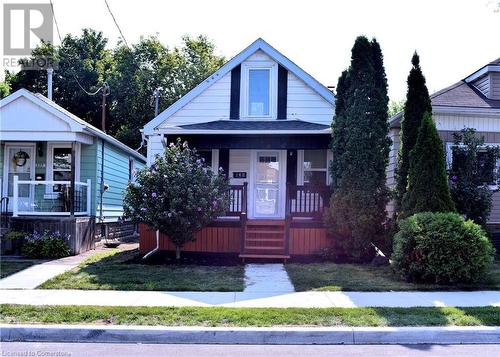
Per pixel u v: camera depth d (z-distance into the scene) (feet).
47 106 47.55
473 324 21.25
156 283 30.12
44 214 47.11
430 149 34.99
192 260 39.52
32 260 40.16
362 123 38.93
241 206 42.22
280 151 48.88
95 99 120.47
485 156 43.57
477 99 47.70
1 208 46.91
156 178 37.83
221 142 45.01
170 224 37.27
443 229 30.17
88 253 45.44
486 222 41.98
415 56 40.06
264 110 49.52
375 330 20.34
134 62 121.60
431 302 25.53
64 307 23.73
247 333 20.22
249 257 39.17
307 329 20.40
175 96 120.88
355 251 38.83
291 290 28.55
